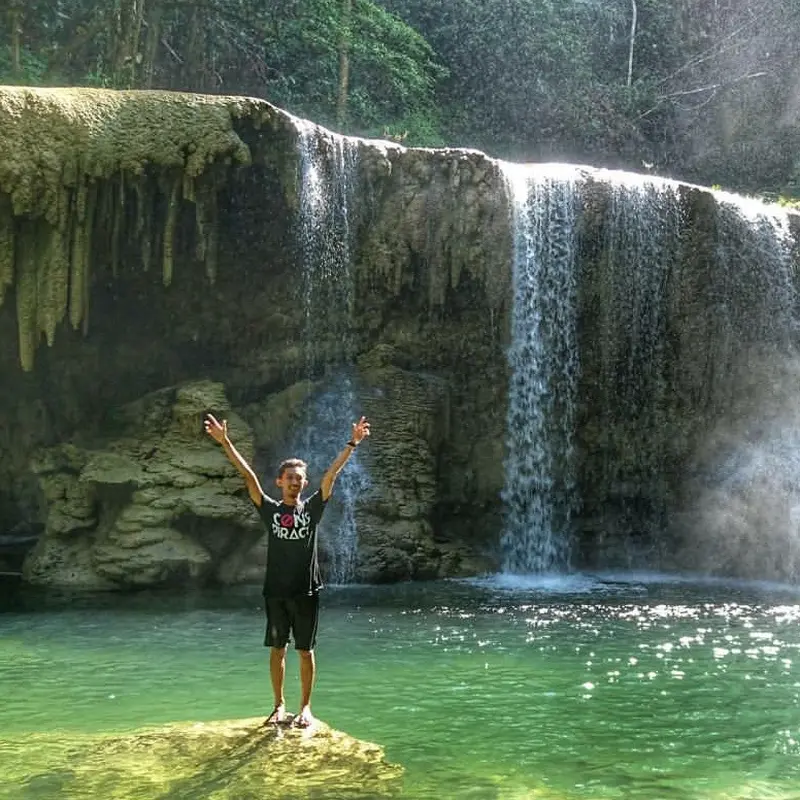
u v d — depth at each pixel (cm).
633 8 4156
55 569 1672
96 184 1664
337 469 776
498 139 3869
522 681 1045
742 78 3994
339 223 1922
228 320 1967
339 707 939
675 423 2122
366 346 1997
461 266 1991
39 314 1652
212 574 1708
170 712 916
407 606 1531
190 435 1772
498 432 2044
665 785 727
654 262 2088
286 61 3350
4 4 2389
